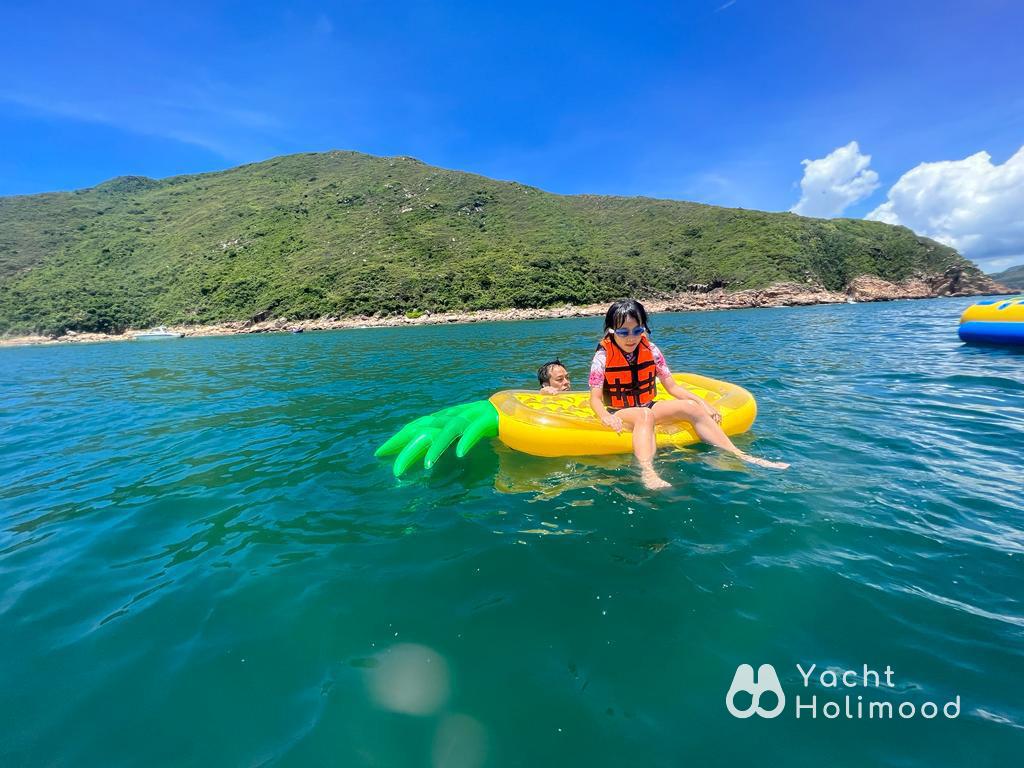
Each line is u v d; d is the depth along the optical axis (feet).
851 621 5.22
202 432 15.58
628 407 11.03
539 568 6.44
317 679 4.79
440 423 11.72
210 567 7.08
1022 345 24.54
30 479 11.77
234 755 4.03
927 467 9.48
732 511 7.75
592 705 4.30
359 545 7.41
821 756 3.76
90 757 4.07
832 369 22.22
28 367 48.88
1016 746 3.75
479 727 4.13
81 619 6.05
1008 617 5.20
